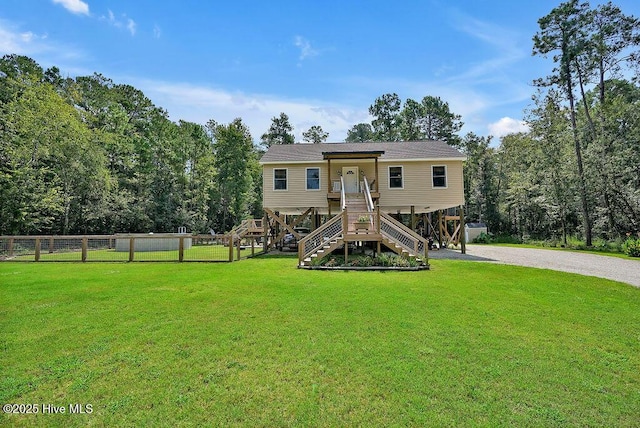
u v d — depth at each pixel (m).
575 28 21.66
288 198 16.95
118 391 3.18
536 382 3.44
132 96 35.69
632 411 2.97
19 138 20.14
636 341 4.59
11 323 5.02
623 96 23.39
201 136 35.22
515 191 30.88
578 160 21.95
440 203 16.33
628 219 20.02
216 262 12.53
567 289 7.64
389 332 4.74
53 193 21.06
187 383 3.34
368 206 14.35
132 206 28.67
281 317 5.39
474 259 13.54
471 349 4.21
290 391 3.20
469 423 2.76
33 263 12.36
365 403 3.02
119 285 7.78
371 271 10.04
